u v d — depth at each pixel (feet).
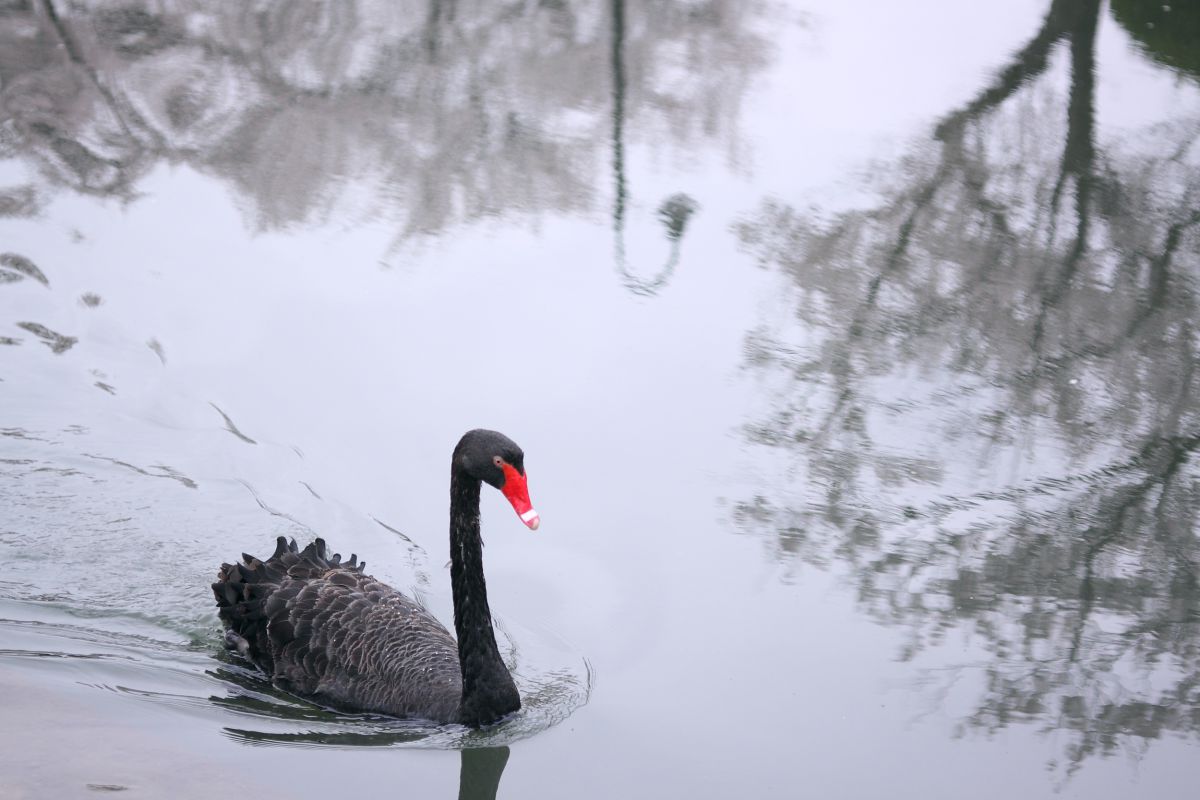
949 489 34.27
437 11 72.13
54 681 23.98
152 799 20.21
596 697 25.32
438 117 58.29
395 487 32.71
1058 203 52.21
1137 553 31.81
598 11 72.38
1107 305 46.09
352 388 36.94
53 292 41.01
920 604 29.25
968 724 25.09
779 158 54.65
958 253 48.62
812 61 64.64
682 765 23.18
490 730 24.06
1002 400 39.29
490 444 23.43
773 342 41.47
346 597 25.88
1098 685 26.61
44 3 67.82
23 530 29.99
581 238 47.11
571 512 31.89
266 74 61.98
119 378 36.86
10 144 52.24
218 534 30.60
